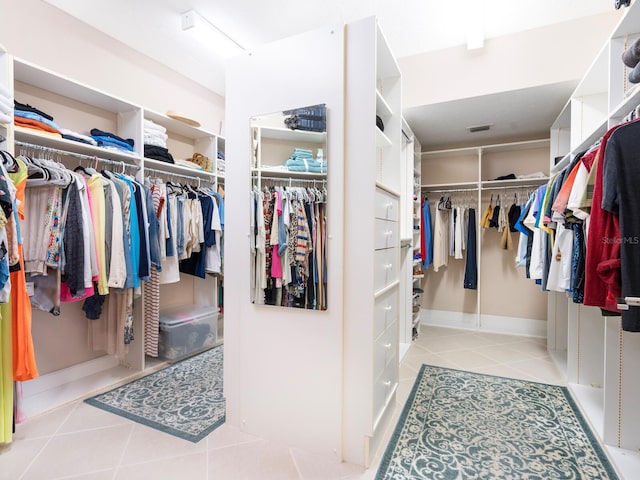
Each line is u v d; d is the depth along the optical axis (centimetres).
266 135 172
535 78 259
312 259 163
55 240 193
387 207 182
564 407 207
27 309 171
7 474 149
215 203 302
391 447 169
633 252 114
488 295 402
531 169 383
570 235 180
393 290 201
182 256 280
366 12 241
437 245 393
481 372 264
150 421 193
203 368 269
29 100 221
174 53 298
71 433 181
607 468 151
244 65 177
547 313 349
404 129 298
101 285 215
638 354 162
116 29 262
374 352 159
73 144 213
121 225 223
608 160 121
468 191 407
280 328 171
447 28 259
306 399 166
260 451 166
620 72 160
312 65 161
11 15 213
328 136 158
